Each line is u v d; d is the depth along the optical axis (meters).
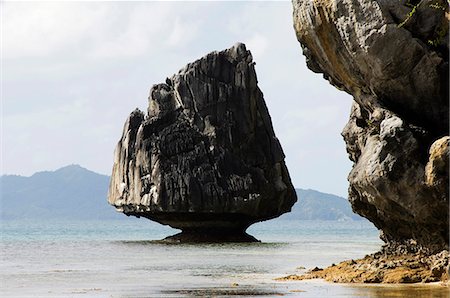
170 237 100.06
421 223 37.97
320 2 40.25
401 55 38.25
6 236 144.62
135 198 94.69
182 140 94.31
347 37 39.19
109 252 75.69
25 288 39.53
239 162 95.50
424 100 39.41
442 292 31.80
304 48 45.19
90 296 35.47
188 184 91.81
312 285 36.53
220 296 34.03
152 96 97.75
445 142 35.09
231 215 94.75
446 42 38.88
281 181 98.38
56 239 124.12
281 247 85.19
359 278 36.66
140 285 40.47
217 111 96.06
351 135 46.75
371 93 41.25
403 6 38.22
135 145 96.44
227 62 97.44
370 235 157.12
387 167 36.72
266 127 98.62
